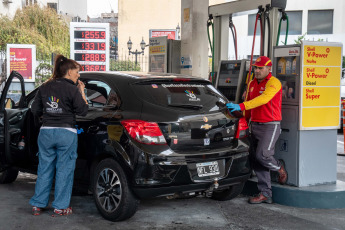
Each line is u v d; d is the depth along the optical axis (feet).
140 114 14.51
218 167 15.23
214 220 15.81
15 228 14.61
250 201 18.03
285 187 18.02
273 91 16.79
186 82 16.07
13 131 19.25
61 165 15.74
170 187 14.30
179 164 14.23
